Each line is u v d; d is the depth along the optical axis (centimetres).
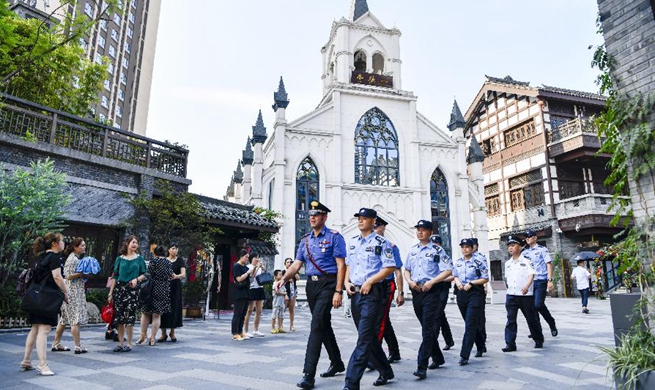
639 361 387
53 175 1008
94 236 1205
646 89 434
